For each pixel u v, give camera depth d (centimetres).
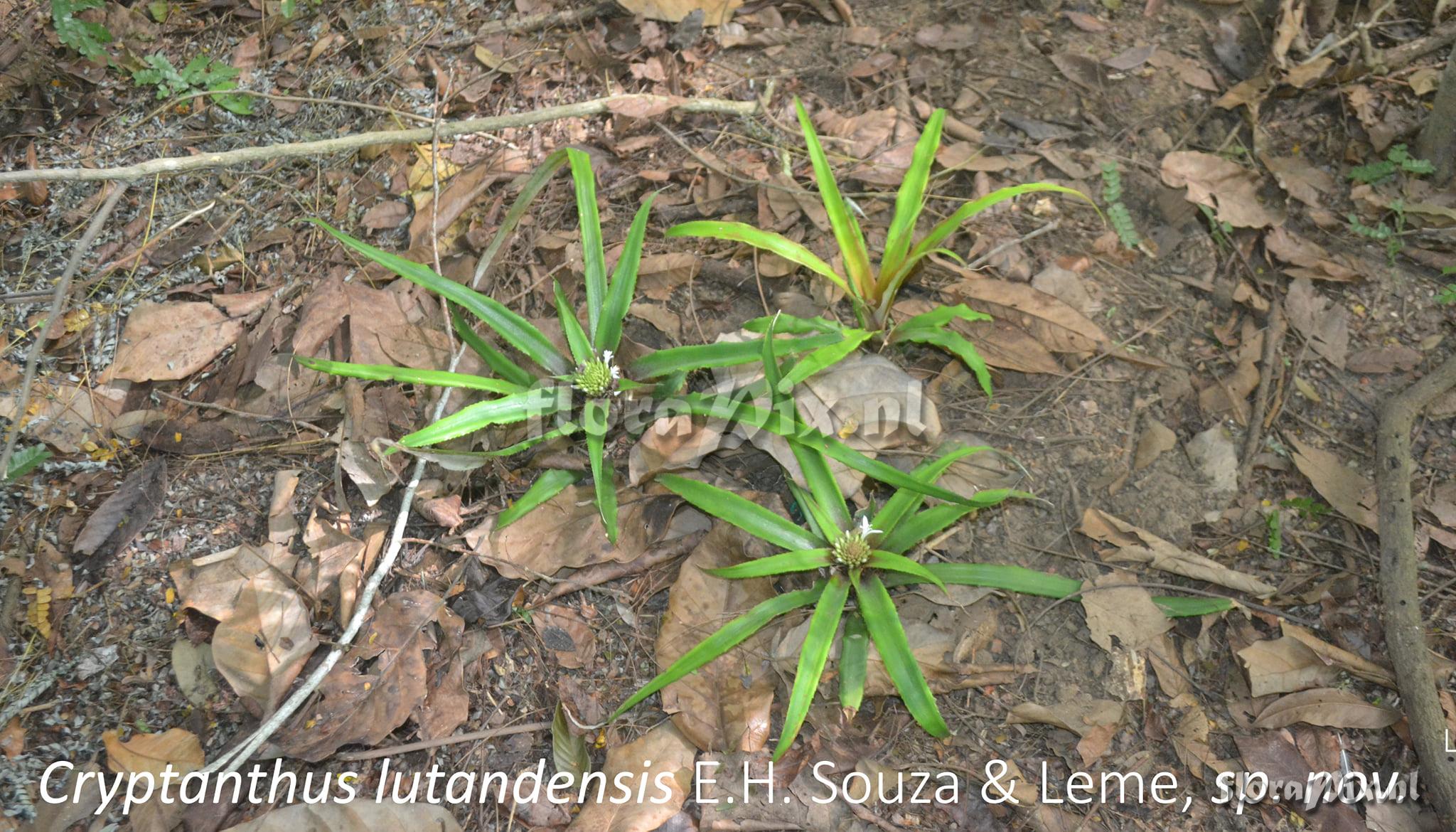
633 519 86
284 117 112
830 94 109
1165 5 114
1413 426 91
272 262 102
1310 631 83
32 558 87
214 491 90
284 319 98
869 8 116
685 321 96
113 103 113
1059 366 94
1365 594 85
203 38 118
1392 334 95
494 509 88
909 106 107
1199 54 110
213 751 79
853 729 79
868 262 88
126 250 102
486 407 80
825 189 86
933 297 96
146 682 82
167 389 95
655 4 112
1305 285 97
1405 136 103
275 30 118
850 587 80
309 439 92
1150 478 89
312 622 83
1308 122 105
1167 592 84
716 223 86
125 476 91
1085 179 102
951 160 103
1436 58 107
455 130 99
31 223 104
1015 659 83
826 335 80
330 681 80
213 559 85
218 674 82
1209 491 89
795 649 80
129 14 118
